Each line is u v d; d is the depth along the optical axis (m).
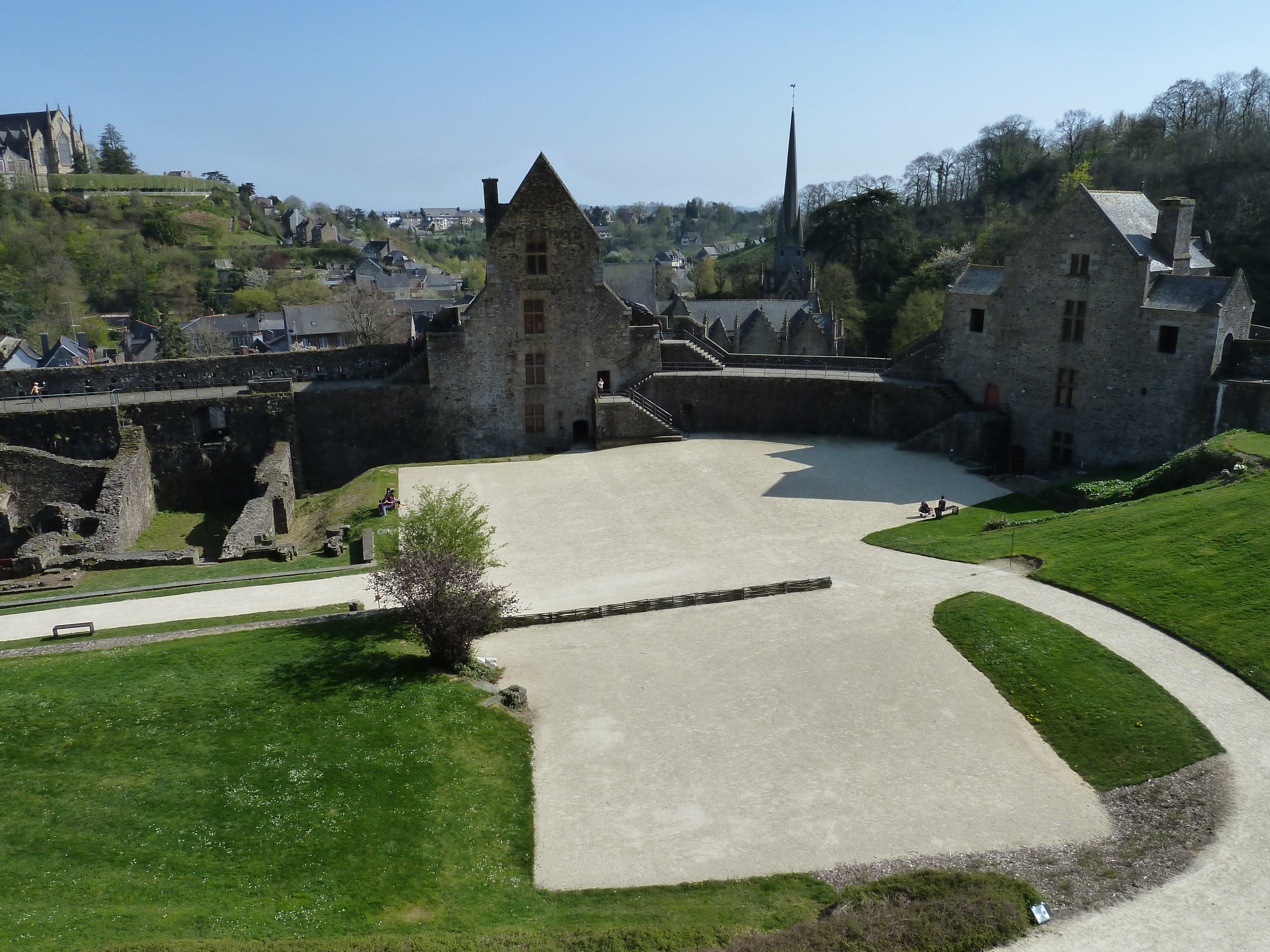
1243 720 25.09
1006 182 130.00
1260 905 19.02
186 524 55.25
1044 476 52.56
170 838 21.16
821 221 124.06
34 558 41.84
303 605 35.91
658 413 61.50
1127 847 21.19
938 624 32.09
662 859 21.45
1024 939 18.19
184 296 152.38
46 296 140.38
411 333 89.06
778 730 26.47
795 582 36.06
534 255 60.03
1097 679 27.42
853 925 18.16
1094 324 50.31
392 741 25.39
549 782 24.52
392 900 19.73
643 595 36.28
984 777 24.06
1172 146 108.62
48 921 18.06
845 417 60.53
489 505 48.88
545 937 17.94
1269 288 84.56
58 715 26.23
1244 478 38.38
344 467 61.12
